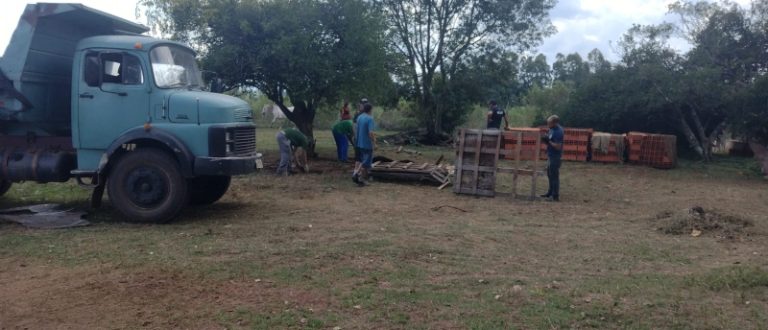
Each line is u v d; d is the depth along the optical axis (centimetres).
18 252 664
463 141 1200
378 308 498
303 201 1064
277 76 1588
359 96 1658
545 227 878
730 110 1886
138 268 604
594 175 1609
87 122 849
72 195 1057
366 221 888
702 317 492
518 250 724
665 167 1806
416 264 644
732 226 867
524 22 2681
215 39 1528
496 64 2778
